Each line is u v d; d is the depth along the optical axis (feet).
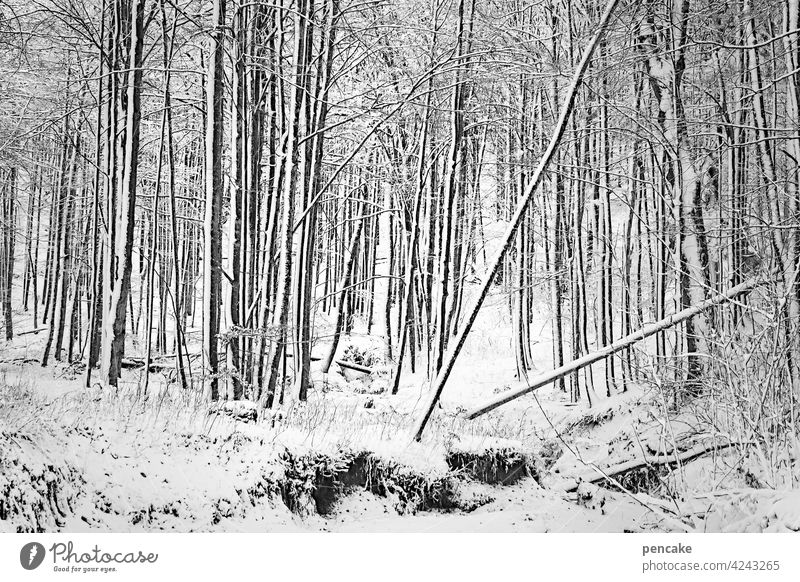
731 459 30.99
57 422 23.56
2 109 61.46
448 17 66.08
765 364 27.96
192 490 24.68
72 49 59.93
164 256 97.30
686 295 44.45
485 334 99.14
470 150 81.56
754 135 47.78
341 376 81.87
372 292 111.86
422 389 71.92
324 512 30.76
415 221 75.72
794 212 33.45
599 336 70.74
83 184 72.84
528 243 87.61
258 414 34.83
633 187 68.85
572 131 63.00
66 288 81.20
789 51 38.34
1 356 85.81
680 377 37.35
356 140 71.67
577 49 61.87
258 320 48.57
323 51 47.47
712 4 51.13
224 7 42.24
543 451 49.98
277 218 46.21
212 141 40.14
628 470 39.09
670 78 50.60
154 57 58.13
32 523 18.84
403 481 34.76
